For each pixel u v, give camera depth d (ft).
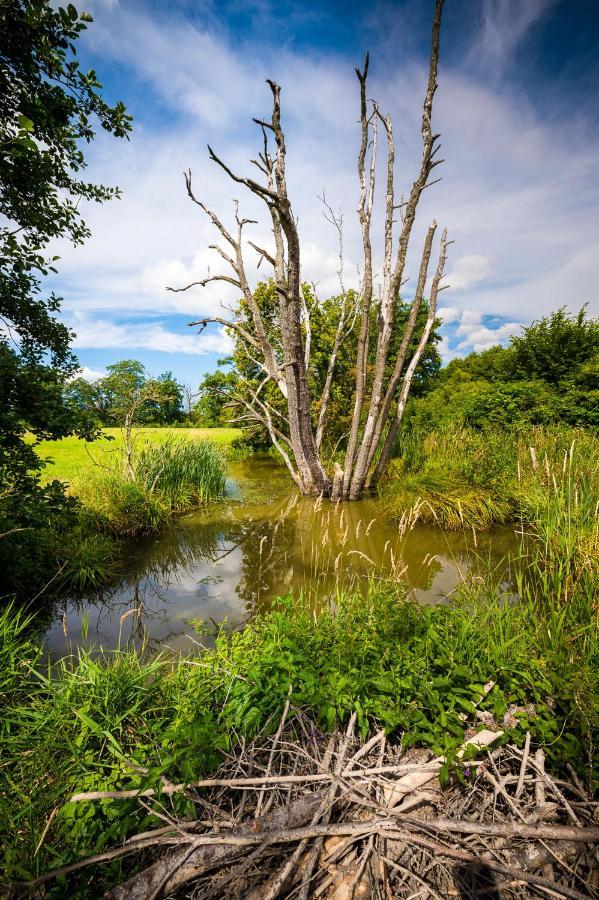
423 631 8.97
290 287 28.25
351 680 7.36
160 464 31.42
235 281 30.60
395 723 6.52
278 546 22.45
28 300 14.14
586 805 5.67
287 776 5.93
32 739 7.38
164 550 22.15
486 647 8.52
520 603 10.55
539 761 6.17
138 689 8.57
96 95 12.34
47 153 12.64
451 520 22.93
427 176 26.50
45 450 44.83
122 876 5.07
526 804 5.78
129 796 5.65
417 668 7.51
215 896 4.89
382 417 30.81
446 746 6.04
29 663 9.88
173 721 7.48
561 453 26.99
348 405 46.16
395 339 69.21
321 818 5.58
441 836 5.39
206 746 6.04
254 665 8.04
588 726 6.15
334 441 46.91
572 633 9.21
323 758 6.51
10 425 13.03
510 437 34.65
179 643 12.87
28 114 11.69
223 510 30.07
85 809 5.67
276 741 6.55
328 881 4.93
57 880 4.83
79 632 13.60
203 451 36.40
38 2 10.04
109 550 19.30
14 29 10.28
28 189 13.30
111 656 11.99
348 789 5.86
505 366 57.31
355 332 47.26
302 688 7.27
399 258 28.02
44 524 14.65
